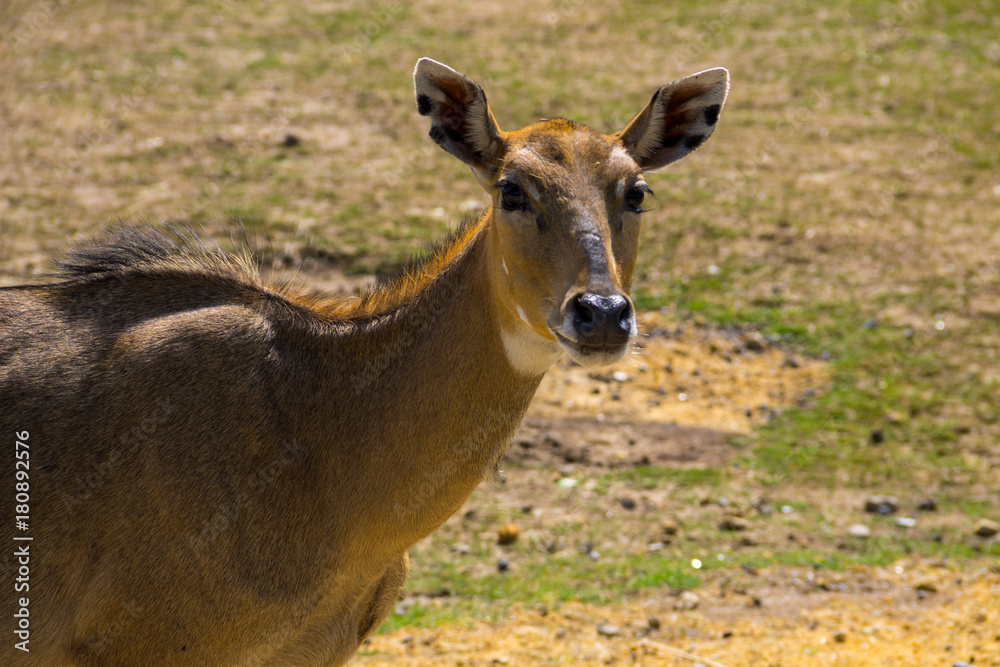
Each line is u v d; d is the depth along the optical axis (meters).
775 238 24.72
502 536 15.32
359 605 9.52
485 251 8.84
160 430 8.46
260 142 27.55
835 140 29.80
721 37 36.31
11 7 35.50
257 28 35.41
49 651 8.46
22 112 28.11
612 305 7.89
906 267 23.70
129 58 32.25
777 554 15.16
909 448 17.92
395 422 8.88
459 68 32.72
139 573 8.28
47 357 8.73
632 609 13.88
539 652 12.86
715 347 21.00
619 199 8.73
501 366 8.79
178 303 9.19
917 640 13.20
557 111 29.86
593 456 17.64
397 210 24.53
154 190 24.48
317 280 21.44
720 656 12.87
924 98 32.28
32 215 22.75
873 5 39.19
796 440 18.14
